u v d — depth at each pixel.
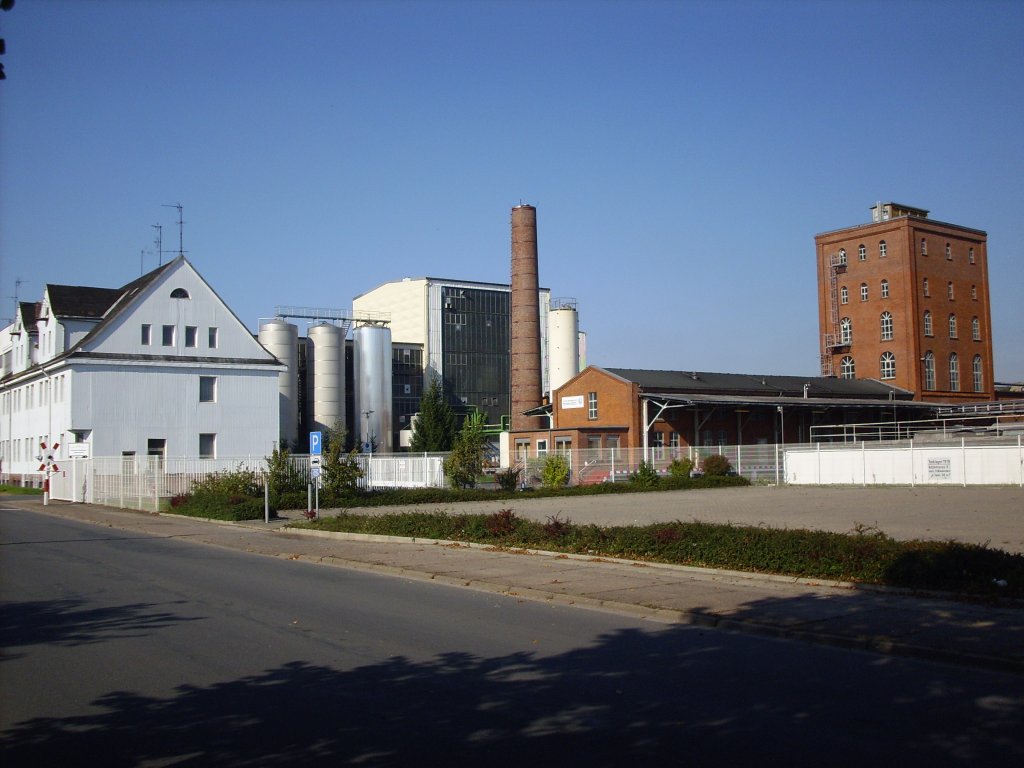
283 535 24.81
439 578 15.62
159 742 6.70
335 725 7.05
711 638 10.48
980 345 89.19
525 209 73.19
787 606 12.01
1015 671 8.67
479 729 6.90
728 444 67.69
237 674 8.73
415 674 8.69
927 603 12.01
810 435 70.31
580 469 54.44
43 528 28.16
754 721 7.05
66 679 8.59
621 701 7.67
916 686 8.16
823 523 24.23
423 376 96.06
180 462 38.84
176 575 16.44
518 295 72.81
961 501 33.59
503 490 42.44
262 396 57.12
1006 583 12.16
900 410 77.12
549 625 11.31
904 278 83.19
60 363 51.72
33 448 58.34
